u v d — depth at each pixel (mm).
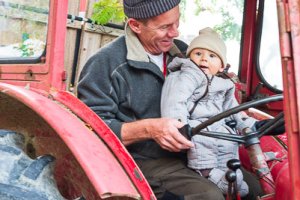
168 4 1880
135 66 1908
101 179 1252
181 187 1796
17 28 1795
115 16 3025
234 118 1987
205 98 1876
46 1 1624
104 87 1896
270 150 1988
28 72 1661
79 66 2961
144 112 1954
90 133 1402
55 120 1356
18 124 1664
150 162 1926
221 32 2893
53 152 1601
